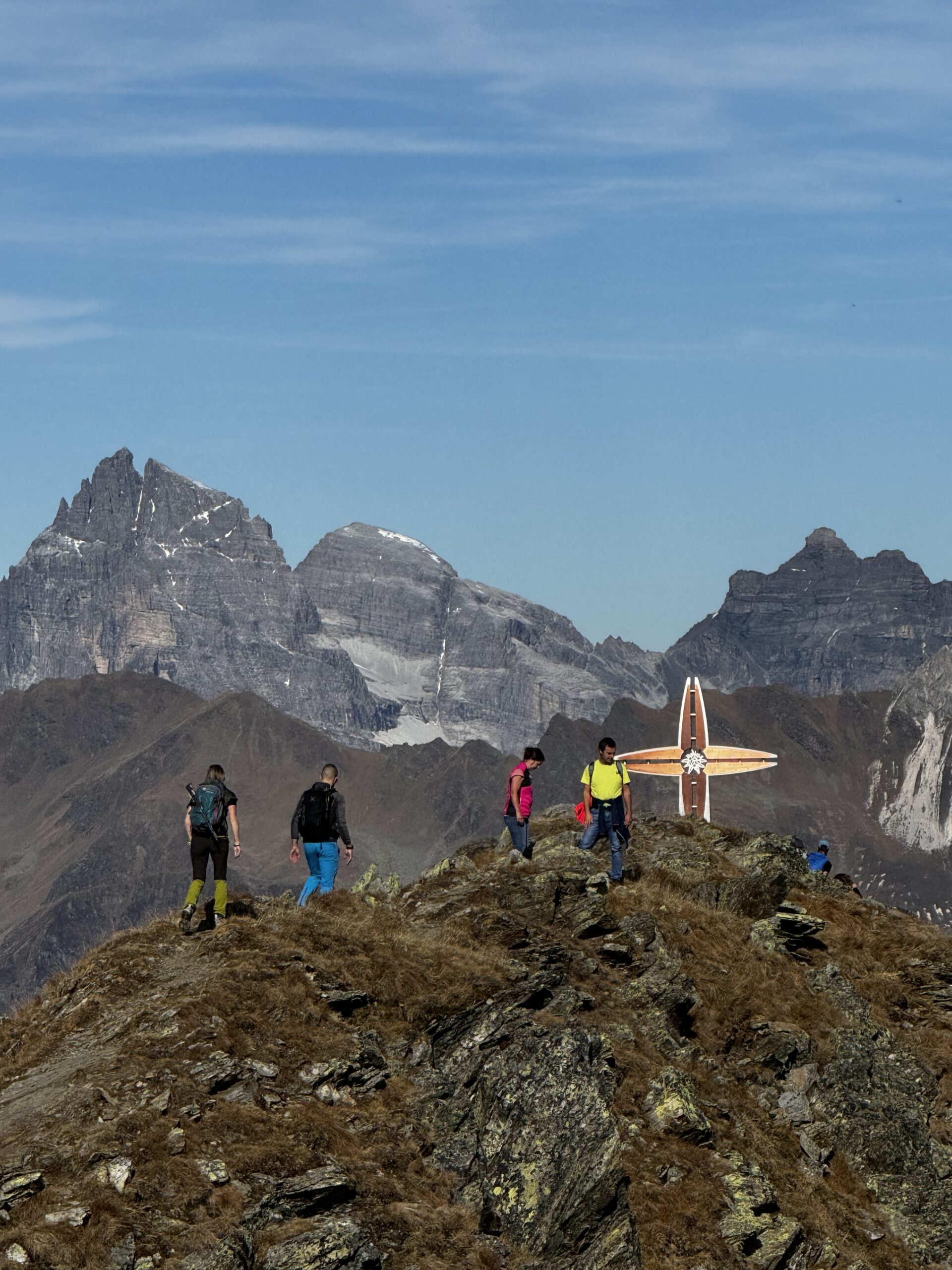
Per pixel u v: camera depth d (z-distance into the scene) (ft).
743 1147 81.30
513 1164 69.72
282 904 97.86
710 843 130.82
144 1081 69.05
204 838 91.40
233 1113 67.62
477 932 93.71
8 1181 60.29
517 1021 78.64
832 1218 80.23
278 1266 59.67
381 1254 62.64
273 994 77.82
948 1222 83.92
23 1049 79.05
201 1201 61.93
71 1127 64.85
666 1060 85.76
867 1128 88.48
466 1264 64.34
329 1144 68.18
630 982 92.89
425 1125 72.54
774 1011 96.12
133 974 83.51
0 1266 55.72
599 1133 69.97
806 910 119.55
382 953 85.56
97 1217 59.06
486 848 121.08
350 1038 76.28
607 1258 66.33
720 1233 72.69
